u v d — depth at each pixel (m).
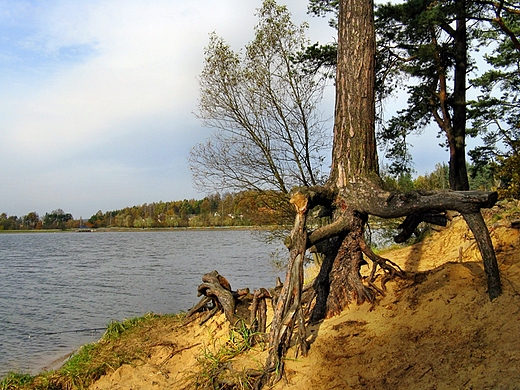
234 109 13.51
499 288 4.78
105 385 6.60
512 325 4.28
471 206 4.99
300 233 5.60
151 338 7.93
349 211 6.03
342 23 6.58
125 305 15.36
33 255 46.50
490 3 13.38
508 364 3.84
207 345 6.91
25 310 15.30
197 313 8.31
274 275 20.73
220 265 27.41
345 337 5.29
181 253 41.62
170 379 6.39
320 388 4.61
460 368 4.07
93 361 7.34
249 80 13.35
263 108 13.36
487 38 16.02
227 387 5.26
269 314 7.20
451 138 14.63
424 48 13.23
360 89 6.35
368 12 6.49
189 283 20.16
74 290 19.61
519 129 16.70
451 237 9.62
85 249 55.91
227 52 13.33
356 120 6.30
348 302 6.03
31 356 10.01
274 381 4.97
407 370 4.36
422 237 12.20
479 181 24.08
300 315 5.33
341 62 6.52
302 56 13.31
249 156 13.61
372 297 5.83
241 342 6.17
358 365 4.72
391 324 5.22
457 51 14.53
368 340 5.08
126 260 36.12
